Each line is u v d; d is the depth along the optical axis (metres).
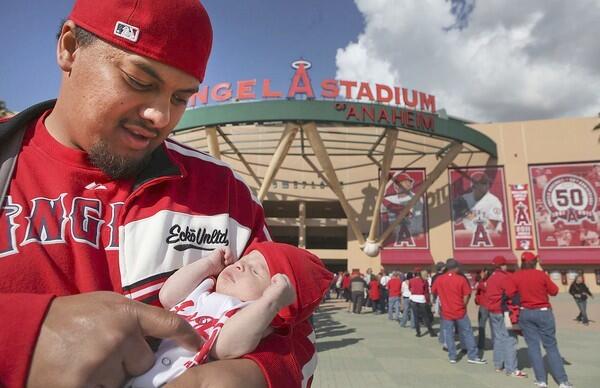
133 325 0.66
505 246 29.47
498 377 6.82
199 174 1.29
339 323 14.63
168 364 0.87
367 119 21.83
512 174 30.50
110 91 0.90
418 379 6.66
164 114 0.95
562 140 30.47
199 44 0.96
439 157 29.12
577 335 11.72
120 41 0.87
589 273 28.55
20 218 0.91
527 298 6.36
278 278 1.10
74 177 1.02
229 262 1.23
